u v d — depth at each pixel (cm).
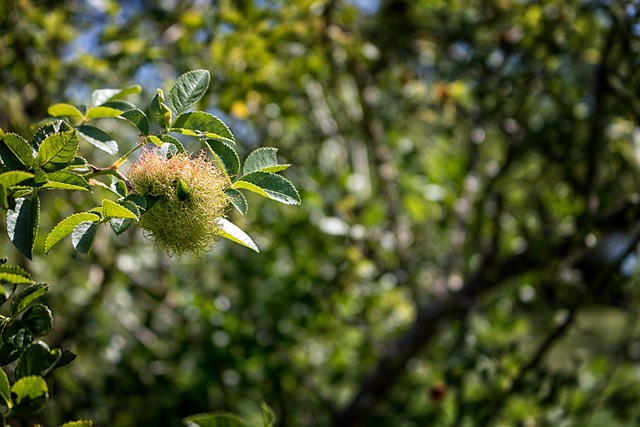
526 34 454
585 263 472
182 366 481
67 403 466
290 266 520
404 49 530
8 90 433
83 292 499
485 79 482
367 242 496
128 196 196
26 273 182
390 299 553
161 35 477
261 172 208
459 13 512
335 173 556
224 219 214
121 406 480
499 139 593
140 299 515
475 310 529
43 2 457
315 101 520
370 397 491
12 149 190
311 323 510
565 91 483
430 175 563
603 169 529
